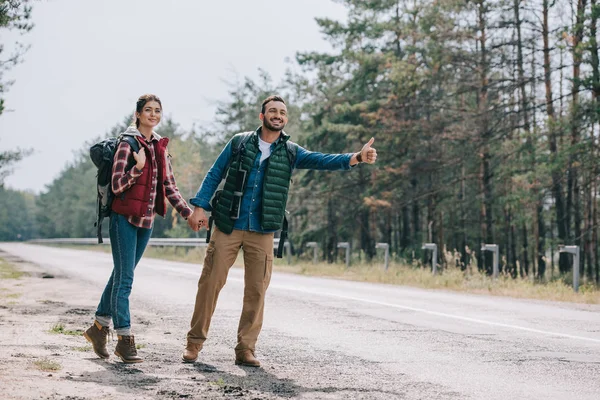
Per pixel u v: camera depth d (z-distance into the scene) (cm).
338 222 4009
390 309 1048
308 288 1427
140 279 1589
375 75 3766
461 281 1723
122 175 536
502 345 716
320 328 829
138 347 652
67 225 12669
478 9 3011
